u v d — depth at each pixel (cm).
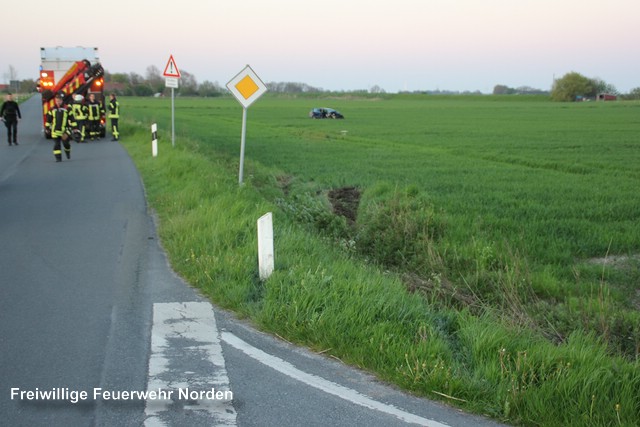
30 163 1919
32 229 1012
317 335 551
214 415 430
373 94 17800
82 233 985
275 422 423
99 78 2794
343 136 3975
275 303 614
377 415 437
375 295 625
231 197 1143
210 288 691
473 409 448
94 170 1747
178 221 987
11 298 674
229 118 6225
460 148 3130
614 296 827
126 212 1156
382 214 1212
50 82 2869
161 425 416
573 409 441
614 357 558
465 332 562
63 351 535
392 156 2700
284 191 1797
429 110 8950
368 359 514
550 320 722
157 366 507
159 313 632
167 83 2183
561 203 1464
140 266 803
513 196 1572
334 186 1809
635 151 2972
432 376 472
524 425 436
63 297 679
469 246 1033
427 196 1473
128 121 3938
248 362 520
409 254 1033
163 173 1574
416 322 581
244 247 812
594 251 1048
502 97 16362
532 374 478
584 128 4888
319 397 461
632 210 1370
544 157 2669
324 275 671
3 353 529
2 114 2488
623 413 441
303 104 11481
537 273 900
